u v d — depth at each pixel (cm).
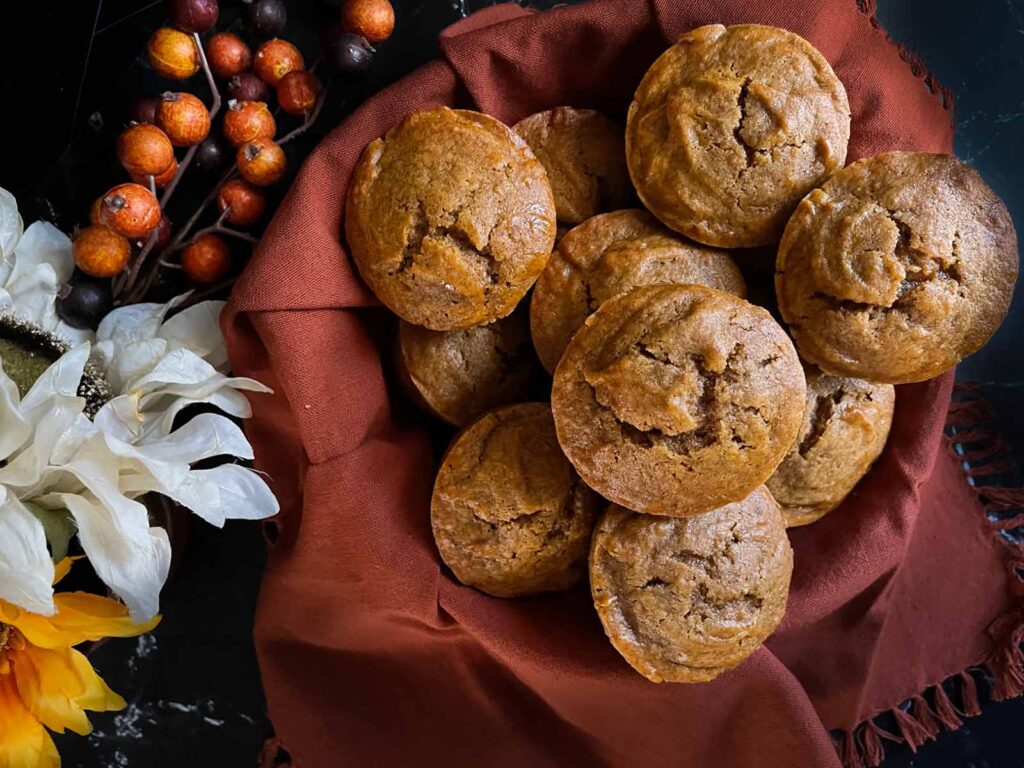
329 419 39
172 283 44
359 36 42
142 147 39
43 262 41
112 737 47
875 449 41
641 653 38
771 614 38
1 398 34
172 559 44
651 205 39
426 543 40
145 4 43
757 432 36
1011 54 47
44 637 35
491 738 46
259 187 43
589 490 39
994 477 48
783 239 38
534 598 41
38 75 41
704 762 44
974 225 37
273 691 45
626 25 39
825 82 38
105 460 35
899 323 37
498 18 42
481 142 37
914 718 48
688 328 35
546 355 39
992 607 47
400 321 41
